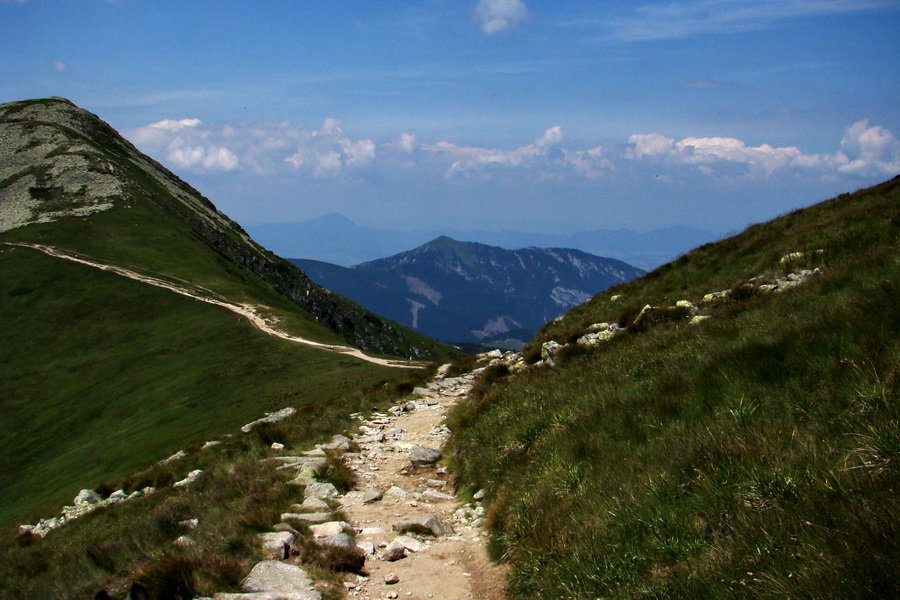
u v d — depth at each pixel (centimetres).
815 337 818
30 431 7469
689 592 488
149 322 10156
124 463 5475
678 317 1750
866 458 528
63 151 16412
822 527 459
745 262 2294
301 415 2447
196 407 6731
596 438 901
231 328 9400
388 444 1602
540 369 1744
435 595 732
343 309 19325
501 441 1163
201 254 13350
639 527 621
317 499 1104
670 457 712
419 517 986
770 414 701
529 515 805
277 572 744
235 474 1383
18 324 10206
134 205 14688
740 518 536
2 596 1274
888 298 832
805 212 2659
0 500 5616
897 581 381
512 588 700
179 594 687
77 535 1784
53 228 13188
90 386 8294
